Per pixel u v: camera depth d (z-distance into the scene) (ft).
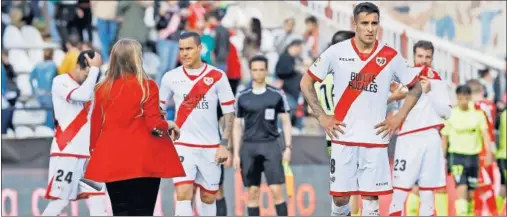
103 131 69.05
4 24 153.79
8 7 154.20
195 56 90.17
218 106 93.97
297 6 162.91
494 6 162.81
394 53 74.79
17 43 153.69
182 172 70.08
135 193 69.21
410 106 75.61
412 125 94.94
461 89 114.42
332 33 160.66
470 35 162.91
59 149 93.30
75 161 93.61
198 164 90.74
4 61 149.59
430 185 95.40
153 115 68.74
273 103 103.45
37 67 147.33
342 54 74.69
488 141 114.93
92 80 90.84
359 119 75.15
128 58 68.95
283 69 146.72
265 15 162.71
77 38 148.25
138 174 68.03
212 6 157.58
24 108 143.23
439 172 95.45
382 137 75.20
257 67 103.60
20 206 111.96
